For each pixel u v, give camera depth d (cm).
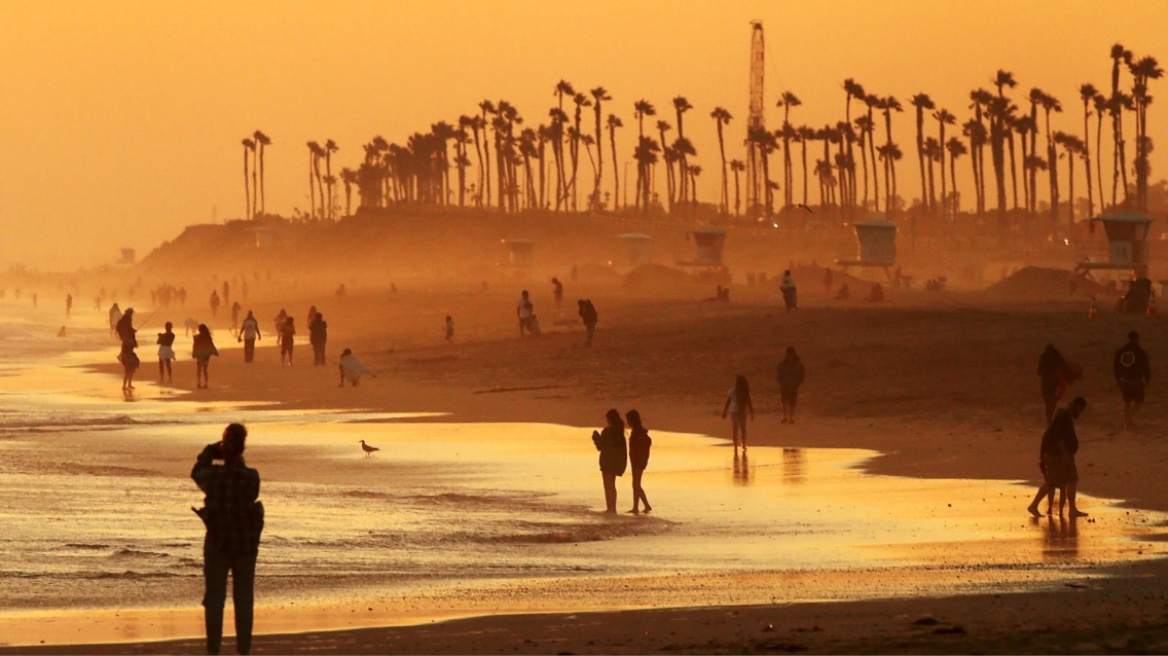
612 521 7700
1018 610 4909
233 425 4353
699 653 4172
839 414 13450
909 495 8550
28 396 16975
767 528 7400
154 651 4347
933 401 13675
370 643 4481
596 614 5034
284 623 4962
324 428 13112
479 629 4741
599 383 17125
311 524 7444
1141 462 9581
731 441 11806
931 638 4269
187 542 6750
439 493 8819
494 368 19638
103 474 9444
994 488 8788
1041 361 11588
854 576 5891
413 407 15250
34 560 6219
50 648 4409
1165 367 14288
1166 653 3919
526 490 9006
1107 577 5728
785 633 4512
